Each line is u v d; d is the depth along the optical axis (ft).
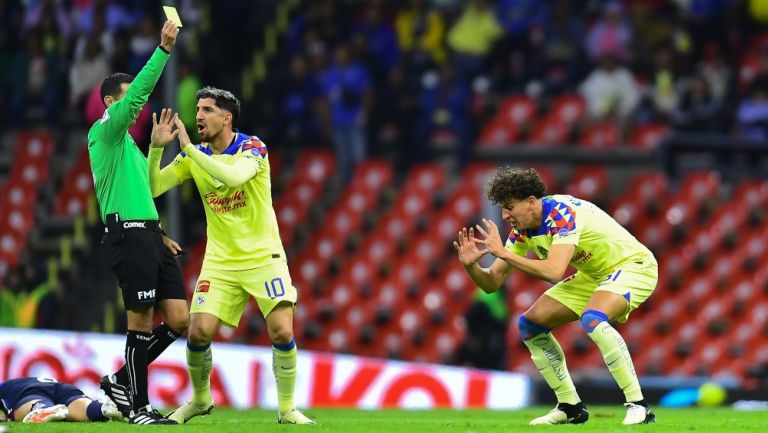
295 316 247.29
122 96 102.68
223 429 93.25
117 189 100.37
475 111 264.93
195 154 97.60
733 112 261.24
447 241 246.88
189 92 225.15
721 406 178.70
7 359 175.73
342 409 166.91
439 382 180.86
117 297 231.50
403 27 270.87
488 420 119.65
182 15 259.60
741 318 235.40
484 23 266.98
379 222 251.19
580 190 253.03
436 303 240.94
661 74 267.59
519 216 101.91
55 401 112.78
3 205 255.91
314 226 258.57
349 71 253.44
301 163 262.47
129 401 107.34
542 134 266.77
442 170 253.65
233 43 278.46
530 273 99.30
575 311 106.01
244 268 102.22
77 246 239.91
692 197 248.11
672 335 235.61
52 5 268.00
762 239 241.76
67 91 264.72
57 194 251.19
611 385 186.60
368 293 246.47
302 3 288.30
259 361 180.34
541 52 272.72
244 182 98.48
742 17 278.67
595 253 103.50
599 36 270.26
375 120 260.83
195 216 243.60
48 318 215.31
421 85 262.88
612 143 263.70
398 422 108.17
